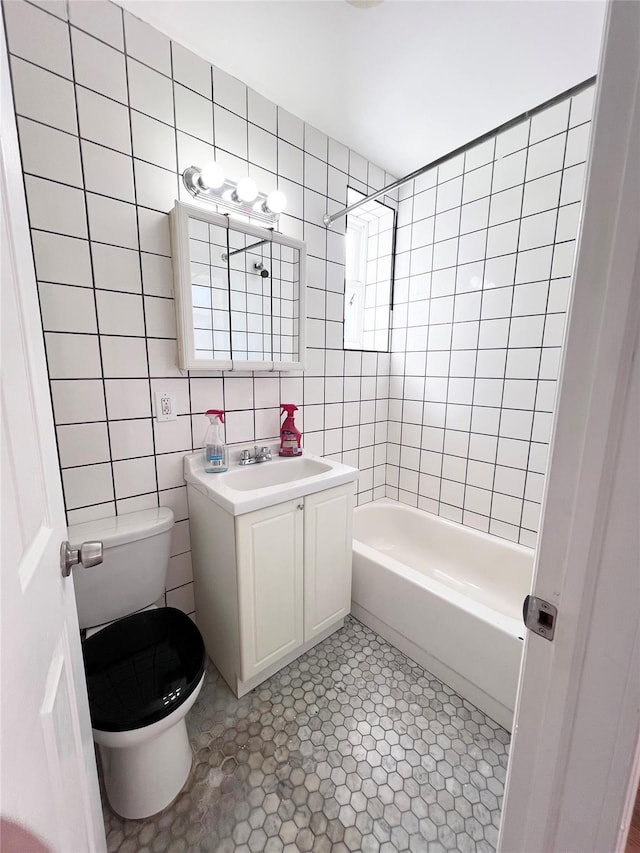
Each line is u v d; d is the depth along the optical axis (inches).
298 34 44.3
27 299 20.7
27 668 16.0
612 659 15.6
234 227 53.1
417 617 56.2
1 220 16.8
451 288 73.3
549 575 17.1
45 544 20.4
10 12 35.5
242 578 45.6
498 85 51.8
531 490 66.5
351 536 60.6
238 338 56.4
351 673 55.1
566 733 17.6
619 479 14.4
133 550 44.6
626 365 13.8
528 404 65.1
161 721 33.1
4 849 12.4
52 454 24.0
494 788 39.8
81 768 24.1
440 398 78.6
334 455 78.8
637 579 14.5
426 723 47.2
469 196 68.2
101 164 42.3
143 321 47.9
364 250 85.0
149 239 47.0
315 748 43.8
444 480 80.3
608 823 17.2
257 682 52.6
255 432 63.1
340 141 66.6
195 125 48.9
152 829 36.0
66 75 39.0
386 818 37.1
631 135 12.7
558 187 56.8
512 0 38.8
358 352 79.0
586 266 14.4
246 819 36.9
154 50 44.4
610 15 12.9
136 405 48.8
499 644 46.3
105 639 41.1
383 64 48.6
